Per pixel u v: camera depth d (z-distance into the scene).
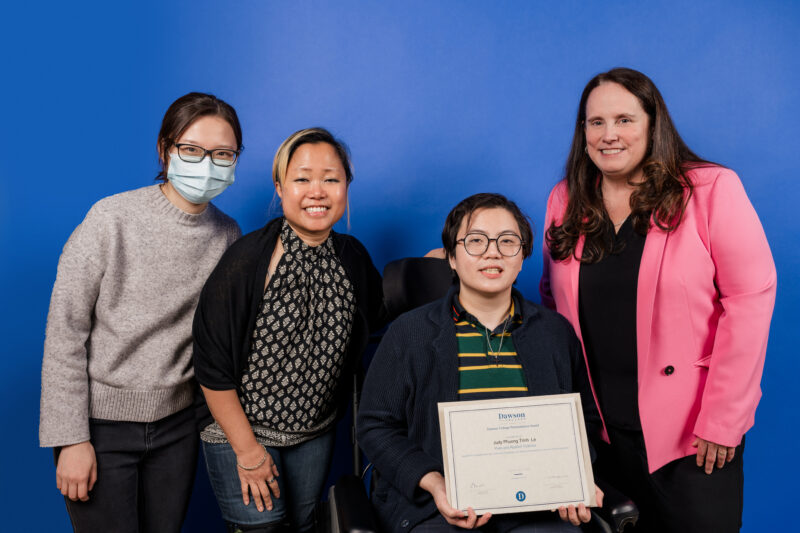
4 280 1.80
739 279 1.32
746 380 1.31
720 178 1.36
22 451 1.84
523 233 1.35
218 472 1.44
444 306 1.39
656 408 1.41
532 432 1.19
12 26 1.76
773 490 2.01
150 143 1.83
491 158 1.92
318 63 1.86
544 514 1.24
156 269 1.40
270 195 1.88
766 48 1.87
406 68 1.87
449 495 1.15
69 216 1.82
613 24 1.87
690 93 1.89
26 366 1.83
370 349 1.97
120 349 1.38
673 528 1.45
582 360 1.46
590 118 1.42
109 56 1.80
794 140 1.91
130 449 1.45
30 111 1.78
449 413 1.19
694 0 1.86
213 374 1.33
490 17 1.87
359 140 1.90
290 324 1.37
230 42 1.83
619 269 1.43
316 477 1.57
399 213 1.93
